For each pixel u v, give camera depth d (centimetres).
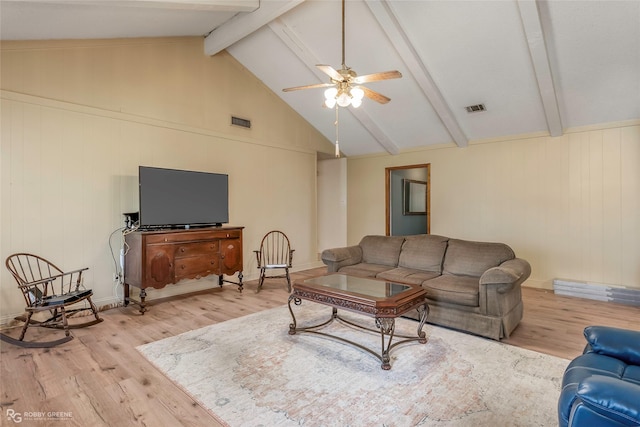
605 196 452
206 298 438
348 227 741
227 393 213
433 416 189
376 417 188
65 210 364
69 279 367
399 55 431
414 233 788
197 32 461
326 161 773
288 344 288
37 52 345
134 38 416
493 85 440
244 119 540
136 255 377
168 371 241
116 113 401
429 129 568
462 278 353
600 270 457
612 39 344
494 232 545
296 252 629
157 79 439
